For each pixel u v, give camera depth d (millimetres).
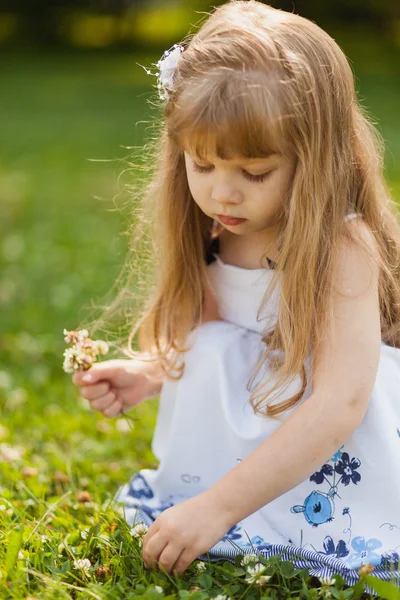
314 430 1804
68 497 2363
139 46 18891
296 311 1910
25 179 7555
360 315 1884
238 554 1899
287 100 1747
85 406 3152
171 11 20875
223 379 2094
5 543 1953
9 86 13852
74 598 1821
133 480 2332
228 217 1870
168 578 1811
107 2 19359
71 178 7578
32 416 2994
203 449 2150
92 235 5734
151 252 2324
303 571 1838
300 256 1869
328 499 1947
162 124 2143
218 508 1773
